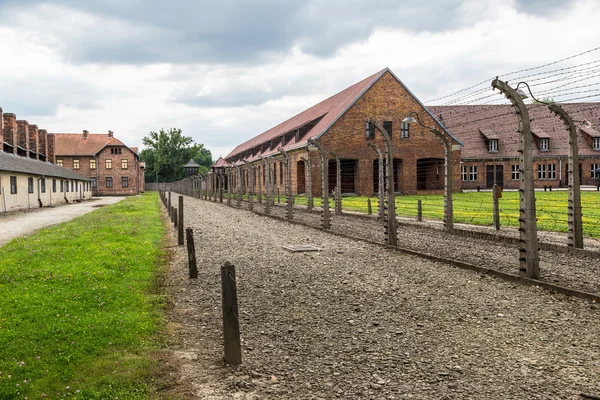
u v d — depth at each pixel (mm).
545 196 35094
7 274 8836
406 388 4527
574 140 11656
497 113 58938
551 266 10000
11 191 33156
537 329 6133
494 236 13969
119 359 5082
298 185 47500
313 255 12047
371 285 8609
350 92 48875
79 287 7965
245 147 81250
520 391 4430
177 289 8562
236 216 26344
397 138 45562
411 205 29109
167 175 118062
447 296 7812
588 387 4488
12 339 5559
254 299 7789
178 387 4539
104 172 80000
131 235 15117
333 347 5609
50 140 62125
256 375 4820
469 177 55719
